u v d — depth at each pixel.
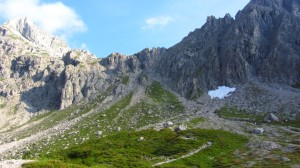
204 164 105.75
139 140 141.75
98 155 111.94
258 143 127.50
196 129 151.88
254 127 169.88
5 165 52.59
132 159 109.25
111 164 100.81
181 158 112.31
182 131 149.00
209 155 116.06
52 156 111.50
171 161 109.62
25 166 52.25
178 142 132.75
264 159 106.38
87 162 103.12
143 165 99.69
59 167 54.41
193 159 110.75
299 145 121.81
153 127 196.38
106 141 144.75
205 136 140.38
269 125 177.25
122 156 114.19
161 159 113.81
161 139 141.25
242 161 106.06
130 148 129.75
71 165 57.19
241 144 129.75
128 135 152.50
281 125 175.62
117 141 143.38
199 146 126.44
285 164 98.38
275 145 122.56
